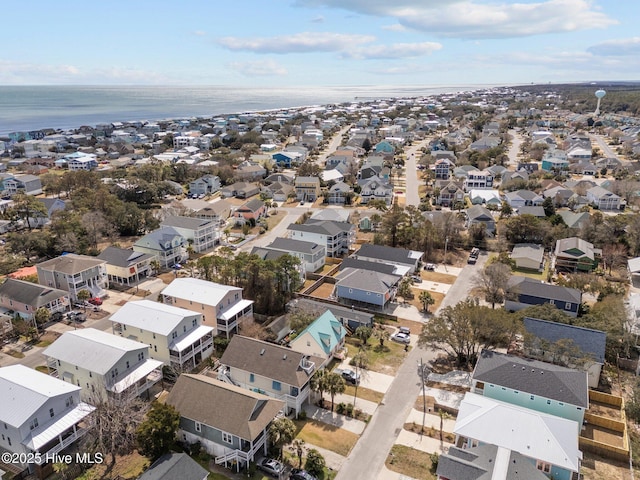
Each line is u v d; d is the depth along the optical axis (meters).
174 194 127.06
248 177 141.00
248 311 58.69
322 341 49.72
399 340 55.03
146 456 36.00
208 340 51.78
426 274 76.12
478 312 48.62
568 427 36.34
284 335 55.72
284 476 35.25
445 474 32.38
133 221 95.25
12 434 35.62
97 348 44.00
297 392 41.91
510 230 87.88
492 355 45.38
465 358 50.75
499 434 35.78
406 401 44.38
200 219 91.00
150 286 69.62
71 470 35.50
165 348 47.72
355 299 63.53
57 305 59.25
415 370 49.53
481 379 42.34
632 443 38.88
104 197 100.56
